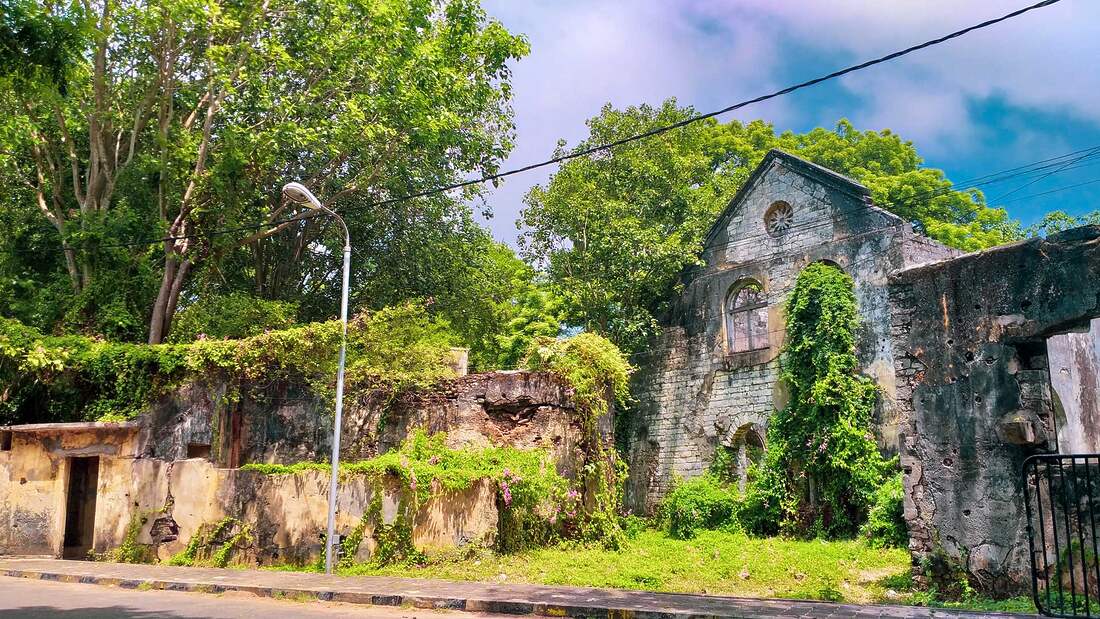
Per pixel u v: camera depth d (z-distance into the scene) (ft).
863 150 116.37
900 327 37.04
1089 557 29.89
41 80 25.93
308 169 68.33
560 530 52.24
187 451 53.62
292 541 46.11
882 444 58.29
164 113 60.34
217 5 54.95
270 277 75.31
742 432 68.13
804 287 63.93
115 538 50.42
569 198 74.74
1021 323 33.14
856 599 35.78
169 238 58.44
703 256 73.51
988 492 33.12
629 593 33.04
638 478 75.00
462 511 46.16
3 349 53.21
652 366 75.92
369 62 59.82
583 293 73.26
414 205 73.82
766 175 69.82
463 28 66.59
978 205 108.58
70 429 52.11
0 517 52.21
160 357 54.19
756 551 52.31
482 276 81.76
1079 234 32.12
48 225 66.39
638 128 79.61
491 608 30.40
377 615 29.37
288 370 55.72
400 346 54.13
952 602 32.48
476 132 67.72
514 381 55.47
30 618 28.04
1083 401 54.39
